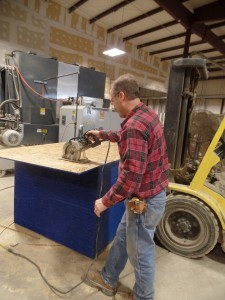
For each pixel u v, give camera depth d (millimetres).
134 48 6988
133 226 1248
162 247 2150
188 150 2396
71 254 1918
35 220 2168
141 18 5301
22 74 3799
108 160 1893
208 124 2156
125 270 1784
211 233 1884
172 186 2025
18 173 2195
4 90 3787
